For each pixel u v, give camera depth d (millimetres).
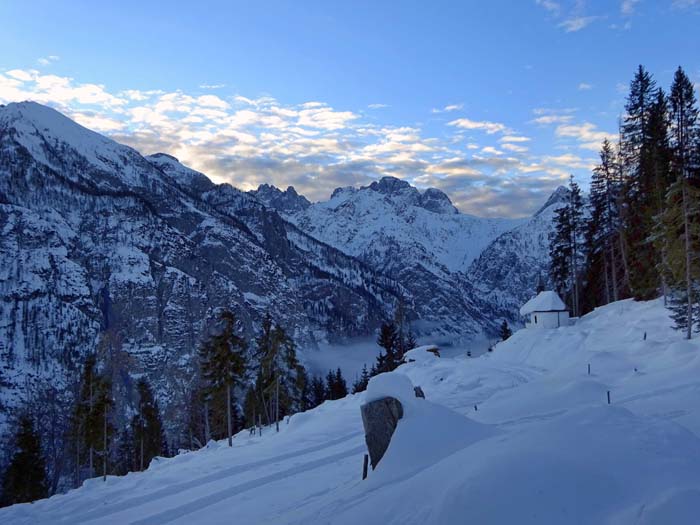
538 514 8719
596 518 8469
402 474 14648
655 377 31094
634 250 60594
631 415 12273
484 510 9141
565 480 9391
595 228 73062
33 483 59281
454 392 41906
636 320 51844
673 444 10750
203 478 25656
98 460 66375
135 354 183625
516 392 32344
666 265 44188
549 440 11062
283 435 38156
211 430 76625
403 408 17188
